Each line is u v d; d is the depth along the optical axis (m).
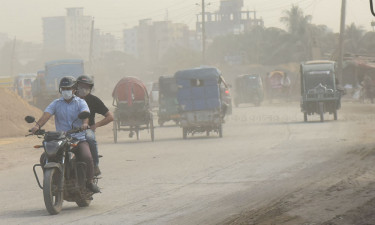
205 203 17.70
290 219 14.44
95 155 18.61
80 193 17.89
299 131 45.53
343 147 31.67
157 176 24.98
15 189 23.64
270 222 14.22
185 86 45.88
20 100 71.44
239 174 24.03
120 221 15.53
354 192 17.69
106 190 21.84
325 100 56.22
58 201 17.56
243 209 16.22
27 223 16.03
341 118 59.12
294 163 26.30
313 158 27.59
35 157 37.16
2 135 58.03
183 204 17.80
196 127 45.53
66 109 18.06
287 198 17.48
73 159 17.73
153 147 39.81
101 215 16.70
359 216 14.29
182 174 25.19
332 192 17.95
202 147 37.53
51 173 17.12
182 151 35.72
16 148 44.19
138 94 46.41
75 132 17.72
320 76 58.56
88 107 18.47
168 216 15.93
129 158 33.34
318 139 37.66
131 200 19.27
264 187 20.14
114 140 45.78
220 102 45.84
